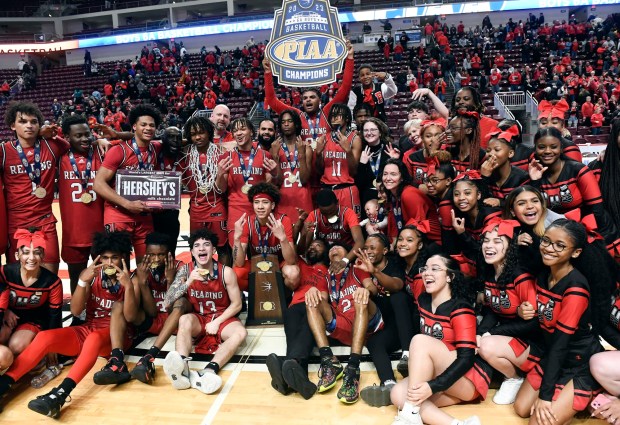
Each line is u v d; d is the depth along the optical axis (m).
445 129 4.26
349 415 3.13
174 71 23.89
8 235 4.43
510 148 3.79
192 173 4.70
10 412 3.28
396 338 3.70
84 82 25.67
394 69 20.86
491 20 25.31
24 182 4.36
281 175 4.95
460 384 3.08
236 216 4.75
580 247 2.83
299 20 5.40
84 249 4.65
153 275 4.12
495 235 3.22
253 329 4.43
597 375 2.81
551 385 2.81
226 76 21.02
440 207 3.92
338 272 3.94
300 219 4.65
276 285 4.46
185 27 27.38
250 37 27.19
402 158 4.98
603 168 3.70
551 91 16.00
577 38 21.50
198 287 3.96
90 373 3.78
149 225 4.59
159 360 3.97
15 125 4.32
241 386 3.53
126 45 28.72
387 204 4.82
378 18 25.22
